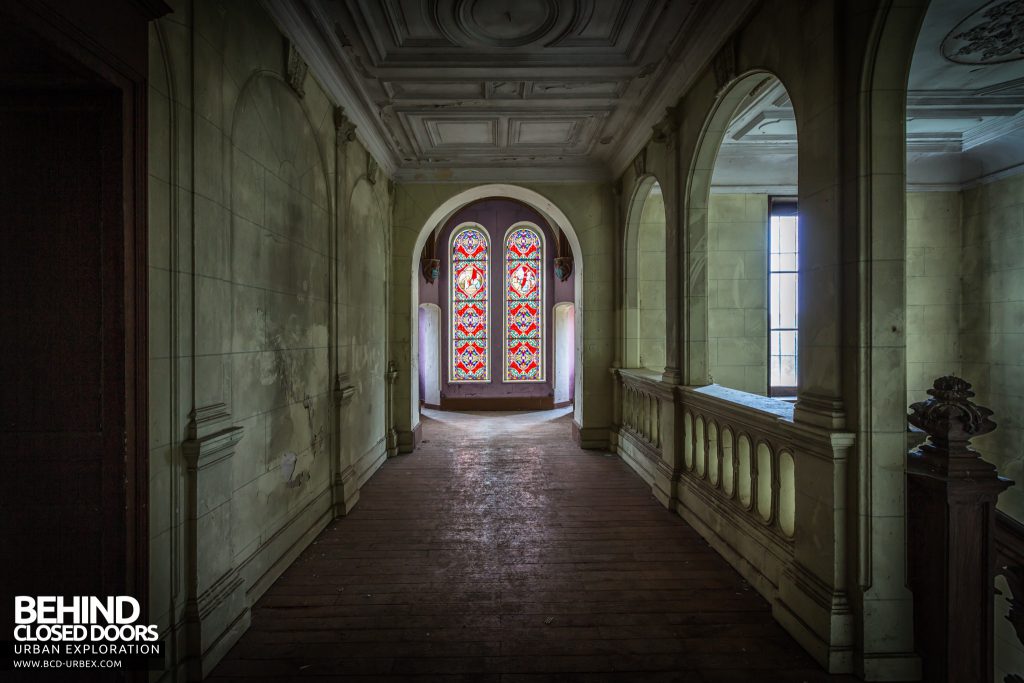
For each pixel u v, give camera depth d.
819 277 2.59
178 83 2.24
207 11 2.46
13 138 1.92
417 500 4.91
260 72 3.04
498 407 11.37
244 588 2.81
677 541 3.91
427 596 3.08
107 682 1.97
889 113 2.32
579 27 3.81
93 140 1.91
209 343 2.47
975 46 3.92
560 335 11.68
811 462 2.61
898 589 2.35
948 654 2.18
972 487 2.14
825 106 2.52
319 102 4.06
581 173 7.08
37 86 1.86
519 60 4.25
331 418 4.39
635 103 5.06
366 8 3.55
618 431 6.87
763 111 5.13
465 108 5.21
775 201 7.24
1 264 1.93
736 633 2.71
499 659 2.48
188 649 2.31
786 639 2.66
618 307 7.05
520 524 4.27
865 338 2.34
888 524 2.34
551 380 11.61
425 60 4.25
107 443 1.93
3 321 1.93
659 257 7.18
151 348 2.08
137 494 2.00
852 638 2.38
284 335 3.43
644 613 2.89
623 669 2.41
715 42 3.63
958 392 2.30
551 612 2.90
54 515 1.95
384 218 6.54
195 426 2.32
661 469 4.85
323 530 4.13
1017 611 2.01
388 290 6.82
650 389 5.29
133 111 1.97
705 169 4.32
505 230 11.66
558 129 5.82
